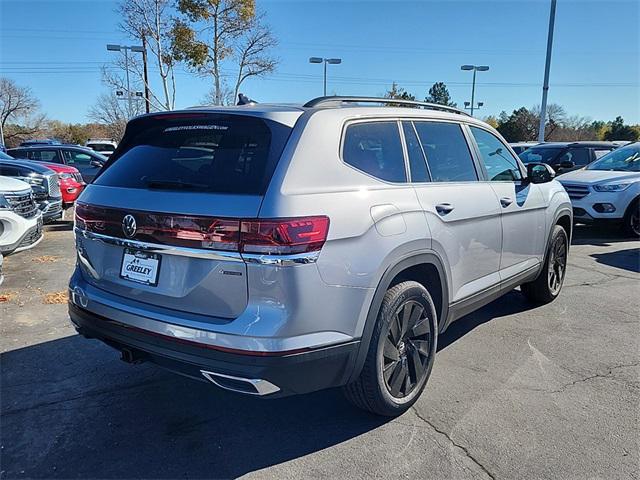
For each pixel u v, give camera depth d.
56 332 4.38
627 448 2.75
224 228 2.31
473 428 2.93
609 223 9.00
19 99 64.38
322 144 2.60
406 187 3.02
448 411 3.11
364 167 2.80
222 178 2.49
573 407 3.16
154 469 2.60
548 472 2.55
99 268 2.91
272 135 2.52
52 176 9.20
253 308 2.31
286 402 3.26
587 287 5.84
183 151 2.76
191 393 3.36
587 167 10.42
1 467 2.59
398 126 3.18
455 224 3.32
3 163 8.80
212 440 2.85
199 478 2.53
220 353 2.32
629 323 4.65
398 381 2.98
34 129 67.25
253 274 2.28
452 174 3.54
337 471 2.57
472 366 3.73
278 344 2.29
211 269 2.37
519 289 5.73
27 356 3.89
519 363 3.79
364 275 2.57
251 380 2.30
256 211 2.29
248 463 2.65
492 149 4.18
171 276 2.53
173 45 27.78
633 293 5.59
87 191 3.05
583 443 2.79
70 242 8.57
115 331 2.72
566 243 5.32
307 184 2.44
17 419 3.03
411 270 3.06
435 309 3.30
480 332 4.42
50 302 5.16
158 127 3.04
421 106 3.55
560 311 4.98
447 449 2.74
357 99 3.10
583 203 9.07
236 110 2.69
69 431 2.92
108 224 2.76
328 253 2.41
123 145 3.22
